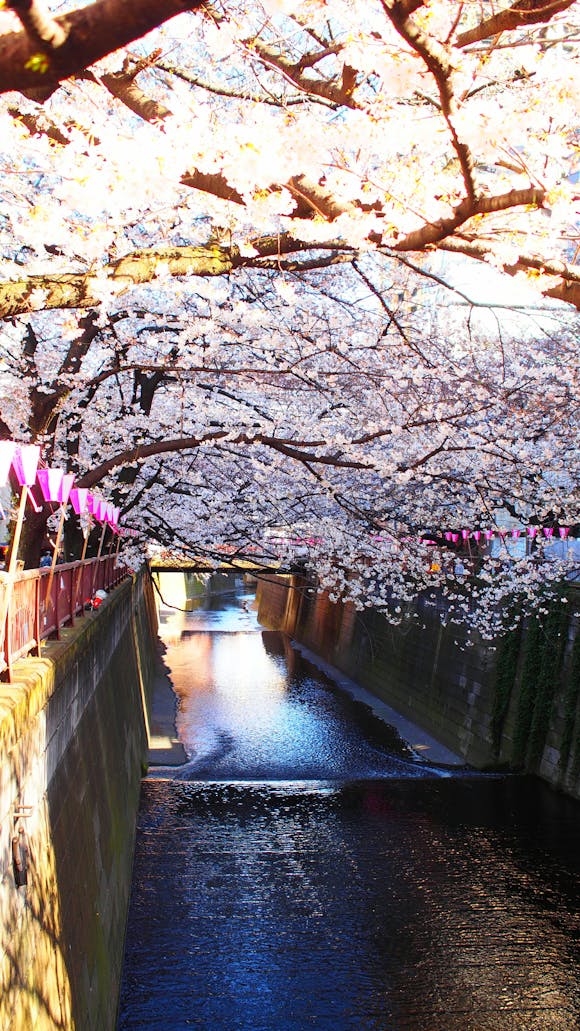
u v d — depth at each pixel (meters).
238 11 6.30
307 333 12.56
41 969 6.17
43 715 6.78
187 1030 9.66
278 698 29.53
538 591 20.61
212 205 6.54
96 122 5.66
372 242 5.69
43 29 2.48
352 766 20.98
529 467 15.10
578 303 5.31
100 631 12.07
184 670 35.19
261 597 61.41
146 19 2.51
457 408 13.44
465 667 23.23
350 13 5.54
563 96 4.94
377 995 10.62
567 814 17.34
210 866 14.17
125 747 15.24
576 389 14.41
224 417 14.48
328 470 16.31
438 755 22.38
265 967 11.07
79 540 15.98
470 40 4.84
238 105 6.86
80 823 8.69
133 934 11.73
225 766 20.70
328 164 5.18
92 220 8.34
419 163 5.53
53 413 11.48
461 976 11.12
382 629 30.98
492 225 5.77
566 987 11.01
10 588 6.17
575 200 5.42
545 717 19.95
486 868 14.44
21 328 11.23
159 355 13.94
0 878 5.18
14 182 8.54
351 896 13.23
